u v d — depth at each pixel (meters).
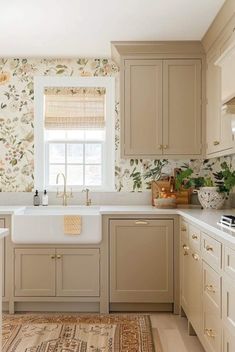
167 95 3.68
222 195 3.52
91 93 4.07
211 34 3.30
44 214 3.69
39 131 4.07
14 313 3.44
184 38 3.51
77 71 4.06
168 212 3.40
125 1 2.78
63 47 3.72
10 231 3.43
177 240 3.41
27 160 4.06
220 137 3.14
